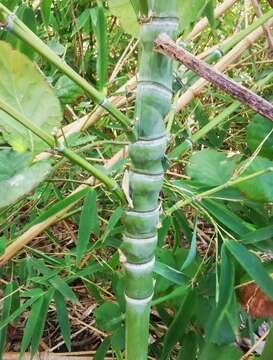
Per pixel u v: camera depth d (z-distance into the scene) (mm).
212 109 723
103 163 637
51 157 424
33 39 252
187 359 478
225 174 481
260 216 526
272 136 507
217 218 470
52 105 272
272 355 397
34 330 495
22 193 265
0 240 515
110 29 799
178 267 504
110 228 470
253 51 759
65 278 537
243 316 516
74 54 790
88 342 656
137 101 280
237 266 471
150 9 262
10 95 268
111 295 580
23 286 563
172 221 541
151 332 636
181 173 672
